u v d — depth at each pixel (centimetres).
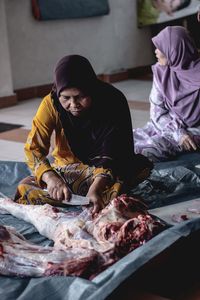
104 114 233
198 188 272
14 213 232
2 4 553
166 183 276
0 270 178
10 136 439
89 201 215
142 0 752
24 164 312
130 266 163
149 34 782
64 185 221
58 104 233
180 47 352
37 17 612
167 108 356
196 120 346
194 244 185
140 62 778
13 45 599
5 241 189
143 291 164
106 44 720
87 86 218
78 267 173
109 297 152
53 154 256
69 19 659
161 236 179
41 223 213
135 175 247
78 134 239
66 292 161
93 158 243
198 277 181
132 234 185
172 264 177
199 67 350
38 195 239
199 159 324
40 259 179
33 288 165
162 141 334
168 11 747
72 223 202
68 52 668
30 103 596
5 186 290
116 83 708
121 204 202
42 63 636
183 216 231
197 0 735
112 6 718
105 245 185
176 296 170
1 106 569
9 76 573
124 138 237
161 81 356
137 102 572
